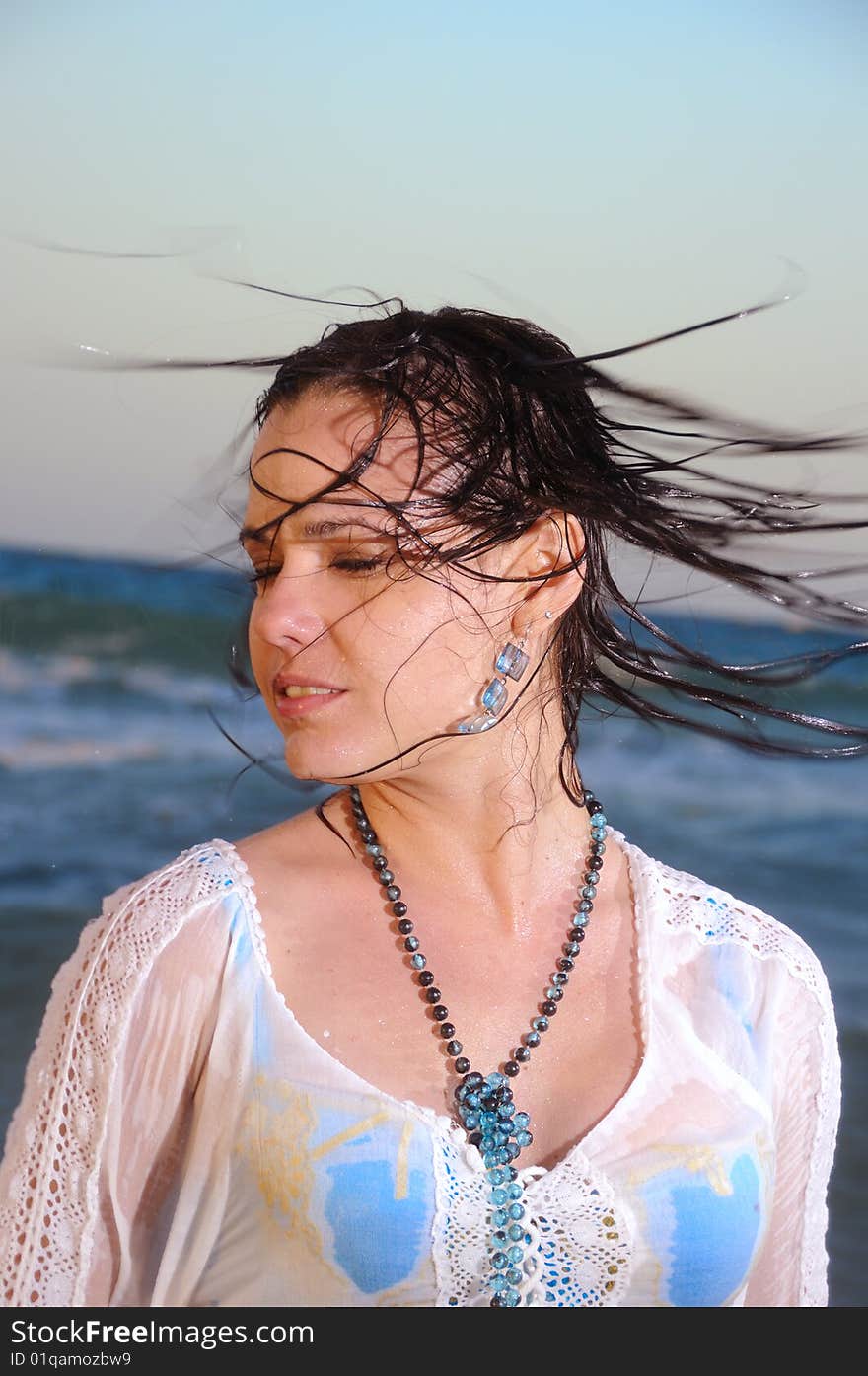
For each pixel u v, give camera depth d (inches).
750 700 77.2
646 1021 64.7
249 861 64.5
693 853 354.0
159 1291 59.2
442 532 59.7
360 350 60.6
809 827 369.4
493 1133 59.3
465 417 60.6
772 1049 68.1
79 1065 59.3
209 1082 59.5
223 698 413.1
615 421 69.1
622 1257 59.1
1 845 343.3
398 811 65.6
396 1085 60.3
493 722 61.7
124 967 59.6
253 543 61.7
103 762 398.6
